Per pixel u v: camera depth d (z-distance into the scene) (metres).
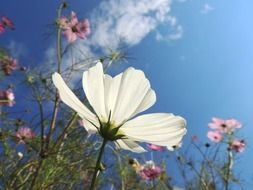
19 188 0.41
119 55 0.48
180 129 0.13
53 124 0.43
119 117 0.13
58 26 0.49
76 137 0.45
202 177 0.53
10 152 0.47
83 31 0.50
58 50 0.47
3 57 0.57
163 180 0.56
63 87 0.12
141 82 0.13
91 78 0.13
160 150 0.58
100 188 0.49
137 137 0.13
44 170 0.43
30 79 0.46
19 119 0.50
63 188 0.44
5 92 0.55
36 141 0.46
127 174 0.54
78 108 0.13
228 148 0.54
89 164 0.46
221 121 0.57
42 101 0.45
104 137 0.13
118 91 0.13
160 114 0.13
